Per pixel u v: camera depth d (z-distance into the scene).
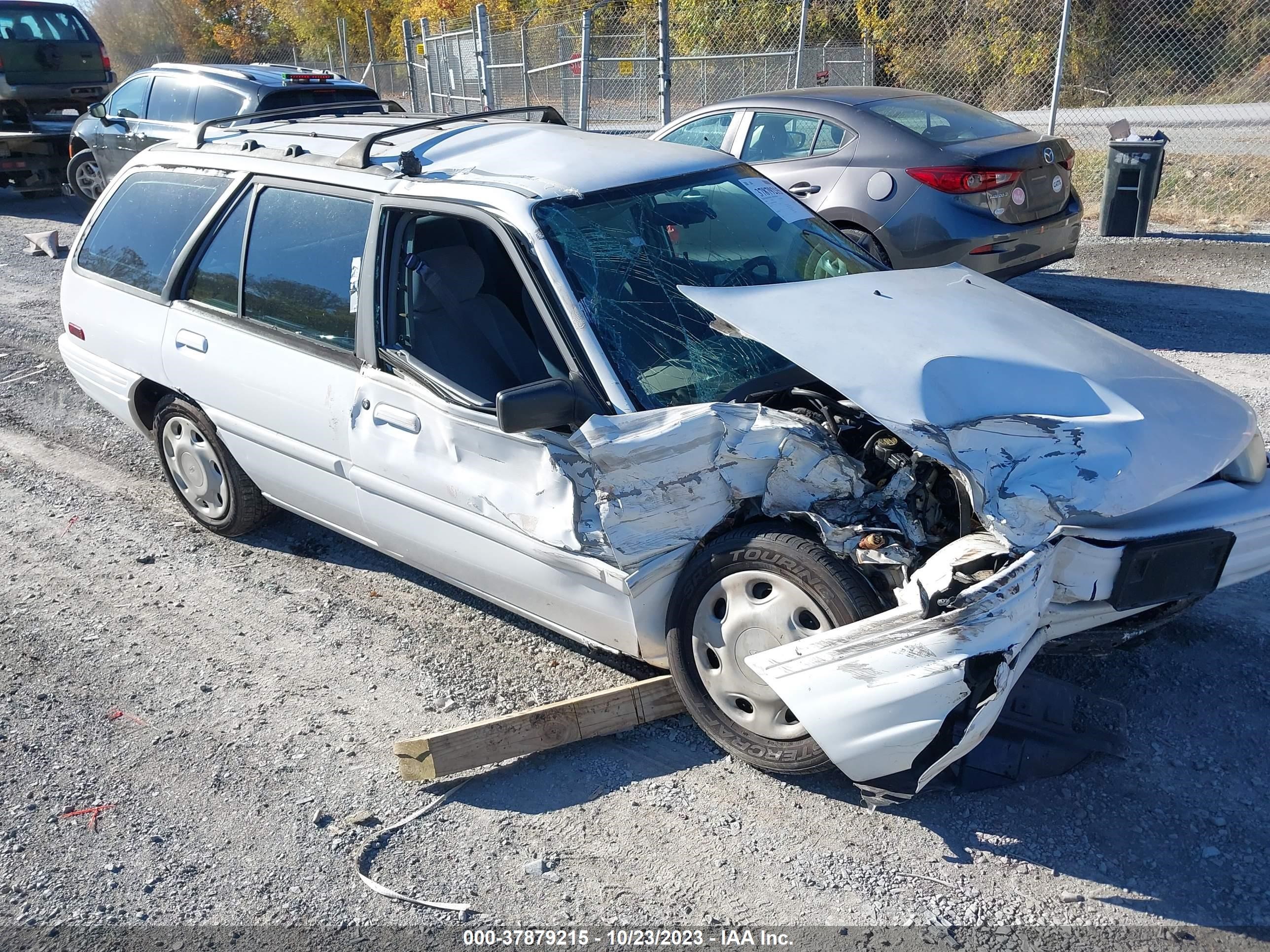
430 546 3.95
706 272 3.79
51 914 2.90
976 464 2.90
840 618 2.96
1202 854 2.92
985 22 18.19
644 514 3.14
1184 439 3.17
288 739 3.60
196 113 11.77
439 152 4.24
